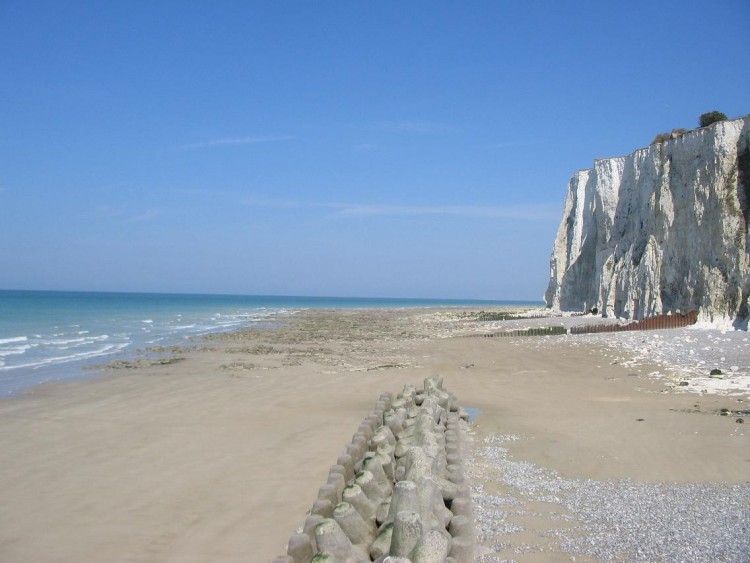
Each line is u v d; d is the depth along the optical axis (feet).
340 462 29.35
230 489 32.89
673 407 50.96
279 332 157.79
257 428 47.14
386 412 43.29
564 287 183.11
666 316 106.52
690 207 112.47
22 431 46.09
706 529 24.75
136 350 108.88
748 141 104.63
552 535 24.99
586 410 51.57
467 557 22.02
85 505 30.68
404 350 106.22
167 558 24.97
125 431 46.09
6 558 25.03
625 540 24.12
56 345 117.29
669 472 33.55
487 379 71.67
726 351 74.64
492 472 34.63
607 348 85.61
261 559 24.84
